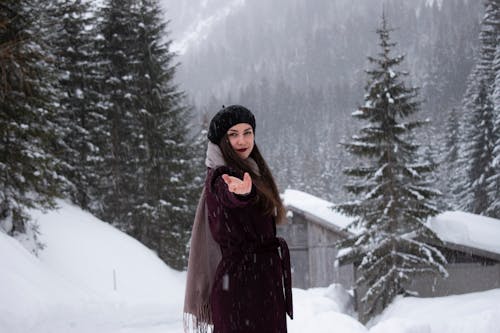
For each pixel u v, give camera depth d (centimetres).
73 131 2522
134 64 2730
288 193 3375
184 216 2762
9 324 698
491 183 3597
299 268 3073
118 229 2567
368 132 1808
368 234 1823
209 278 246
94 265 1800
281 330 233
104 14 2781
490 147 4041
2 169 1419
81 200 2550
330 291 2216
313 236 3023
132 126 2703
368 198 1783
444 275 1742
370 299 1766
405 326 676
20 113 1412
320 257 2964
